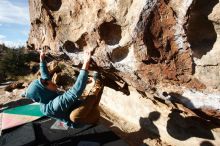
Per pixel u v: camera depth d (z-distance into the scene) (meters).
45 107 3.49
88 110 3.54
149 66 2.98
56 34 3.89
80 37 3.49
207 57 2.57
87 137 3.62
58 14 3.67
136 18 2.71
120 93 5.58
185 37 2.53
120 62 3.31
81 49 3.72
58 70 4.92
